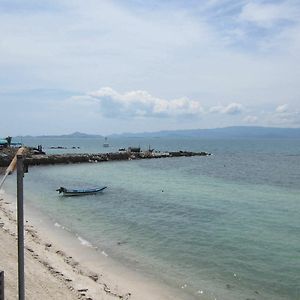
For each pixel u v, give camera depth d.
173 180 61.22
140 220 31.31
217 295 16.50
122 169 82.12
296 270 19.55
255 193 47.28
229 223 30.22
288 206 37.94
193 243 24.50
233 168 85.44
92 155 103.56
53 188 51.94
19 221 6.93
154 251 22.75
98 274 18.42
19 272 7.01
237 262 20.84
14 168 7.01
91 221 30.92
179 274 18.97
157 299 15.87
